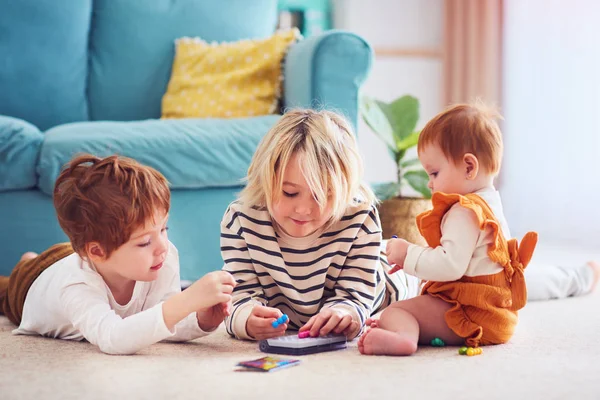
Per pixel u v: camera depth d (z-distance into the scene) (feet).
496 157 4.64
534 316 5.59
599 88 11.05
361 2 12.99
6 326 5.45
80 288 4.47
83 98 8.50
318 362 4.00
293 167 4.45
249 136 6.94
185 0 8.75
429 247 4.54
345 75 7.05
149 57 8.62
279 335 4.55
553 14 11.67
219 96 8.03
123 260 4.37
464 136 4.58
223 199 7.00
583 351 4.28
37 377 3.67
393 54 13.14
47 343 4.64
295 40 8.16
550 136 11.70
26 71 8.22
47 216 6.71
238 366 3.85
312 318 4.48
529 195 11.98
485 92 12.66
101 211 4.29
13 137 6.50
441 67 13.37
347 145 4.67
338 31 7.07
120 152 6.61
